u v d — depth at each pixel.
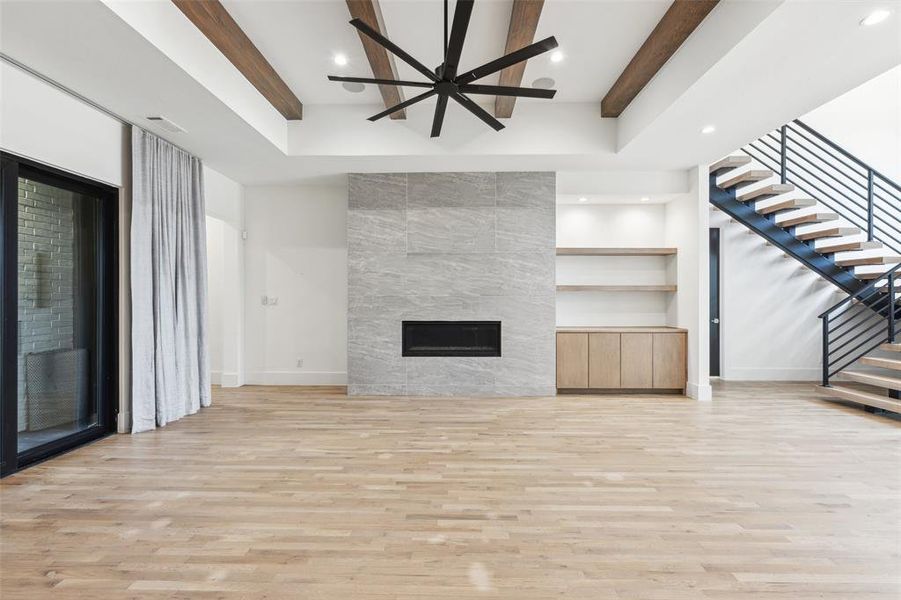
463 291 5.37
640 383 5.41
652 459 3.23
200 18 2.96
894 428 4.00
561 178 5.43
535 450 3.43
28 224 3.21
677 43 3.26
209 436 3.78
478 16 3.11
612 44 3.50
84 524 2.29
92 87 3.19
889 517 2.38
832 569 1.93
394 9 3.03
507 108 4.43
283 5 3.02
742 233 6.23
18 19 2.38
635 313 6.04
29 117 2.98
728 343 6.26
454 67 2.54
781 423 4.17
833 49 2.73
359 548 2.08
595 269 6.07
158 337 4.06
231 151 4.54
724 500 2.58
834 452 3.38
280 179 5.66
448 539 2.16
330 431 3.92
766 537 2.18
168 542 2.12
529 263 5.35
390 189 5.38
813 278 6.20
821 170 5.46
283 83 4.12
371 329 5.38
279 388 5.81
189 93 3.27
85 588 1.79
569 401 5.07
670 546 2.11
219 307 6.13
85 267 3.71
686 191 5.37
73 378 3.59
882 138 6.31
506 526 2.29
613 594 1.77
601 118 4.66
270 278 6.06
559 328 5.70
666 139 4.25
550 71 3.95
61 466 3.08
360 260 5.39
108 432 3.83
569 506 2.51
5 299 2.93
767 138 6.35
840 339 6.20
